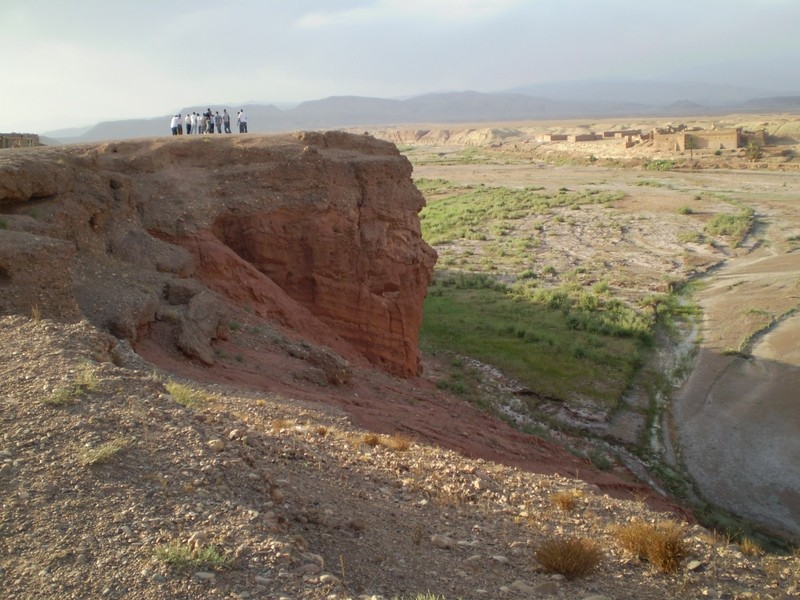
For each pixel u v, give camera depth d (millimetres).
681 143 106438
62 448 8203
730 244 54000
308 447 11609
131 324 15516
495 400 27172
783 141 108250
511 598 8031
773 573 10625
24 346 11195
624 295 42156
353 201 25625
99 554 6625
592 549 9484
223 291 22094
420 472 12195
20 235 14297
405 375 26859
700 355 33156
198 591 6262
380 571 7926
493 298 40875
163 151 24281
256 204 24094
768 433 25484
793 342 33719
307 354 19828
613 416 26750
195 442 8930
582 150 125375
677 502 20781
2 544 6668
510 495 12117
